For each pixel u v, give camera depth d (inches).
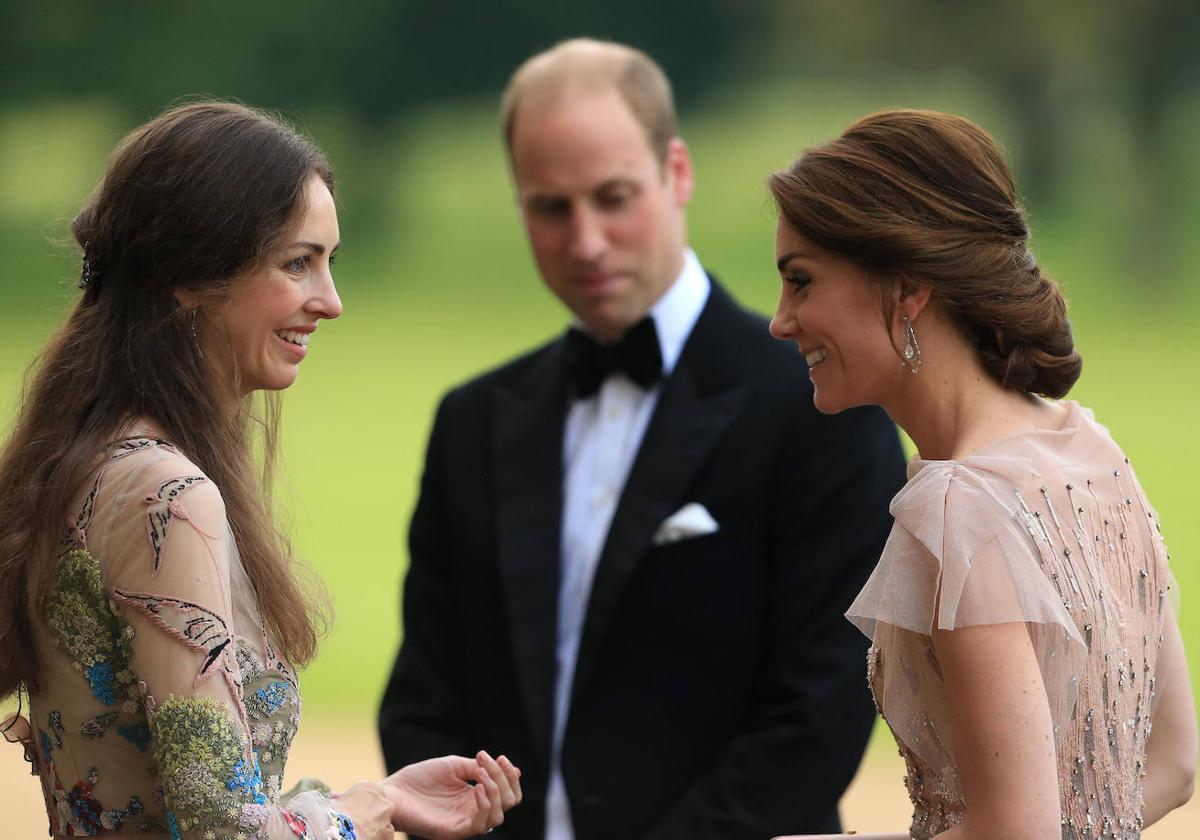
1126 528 348.8
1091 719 331.9
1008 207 353.4
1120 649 339.0
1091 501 342.6
